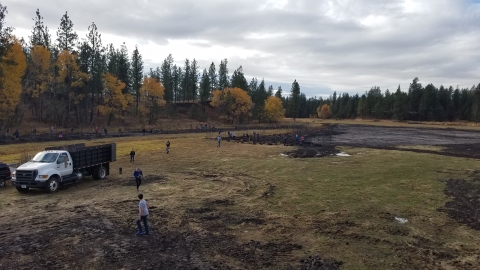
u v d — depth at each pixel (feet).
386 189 63.87
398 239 38.27
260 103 343.46
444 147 147.74
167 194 59.82
